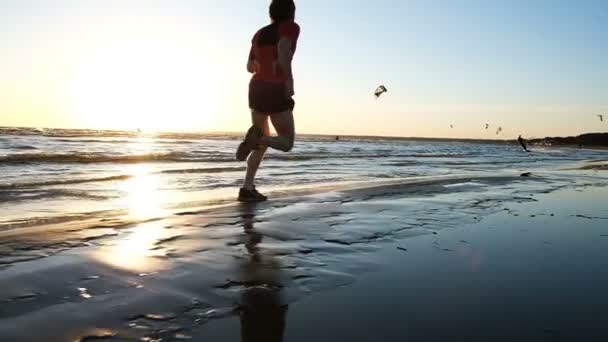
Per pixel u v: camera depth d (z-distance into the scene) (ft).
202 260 8.45
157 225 11.51
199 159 49.85
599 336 5.58
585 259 9.39
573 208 16.98
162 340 5.30
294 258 8.85
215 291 6.91
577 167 55.06
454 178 28.27
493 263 8.94
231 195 22.26
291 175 33.94
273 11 15.52
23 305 6.14
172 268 7.91
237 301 6.56
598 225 13.52
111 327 5.58
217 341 5.30
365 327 5.77
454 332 5.65
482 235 11.60
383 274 8.06
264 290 7.04
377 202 16.47
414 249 9.94
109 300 6.41
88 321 5.72
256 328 5.69
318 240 10.39
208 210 13.94
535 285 7.56
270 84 15.38
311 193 19.34
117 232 10.62
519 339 5.46
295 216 13.15
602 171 43.62
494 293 7.14
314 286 7.31
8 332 5.34
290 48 15.19
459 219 13.75
